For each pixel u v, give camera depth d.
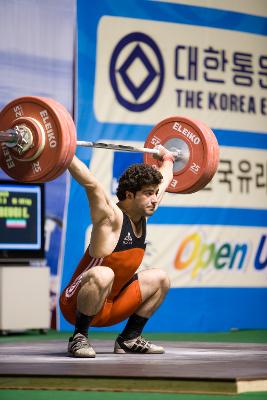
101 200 6.59
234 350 7.78
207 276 12.80
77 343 6.95
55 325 11.66
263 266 13.35
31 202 10.59
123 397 5.26
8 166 6.91
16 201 10.49
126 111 12.27
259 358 6.91
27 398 5.21
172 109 12.64
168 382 5.47
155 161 8.07
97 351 7.59
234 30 13.22
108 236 6.69
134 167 6.82
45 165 6.72
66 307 7.07
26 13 11.55
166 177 7.70
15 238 10.48
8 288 10.48
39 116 6.73
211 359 6.80
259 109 13.43
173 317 12.50
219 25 13.09
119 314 7.08
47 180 6.84
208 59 12.98
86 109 11.98
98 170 11.98
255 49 13.43
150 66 12.46
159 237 12.42
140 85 12.39
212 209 12.86
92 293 6.71
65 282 11.74
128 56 12.31
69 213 11.78
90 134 12.00
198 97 12.88
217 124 13.02
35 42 11.62
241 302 13.10
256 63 13.43
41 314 10.73
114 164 12.11
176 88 12.69
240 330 12.98
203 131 7.94
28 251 10.57
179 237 12.57
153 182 6.76
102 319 7.02
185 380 5.45
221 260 12.93
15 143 6.74
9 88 11.42
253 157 13.31
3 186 10.42
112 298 7.02
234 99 13.19
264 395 5.34
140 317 7.32
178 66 12.71
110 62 12.17
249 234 13.21
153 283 7.16
